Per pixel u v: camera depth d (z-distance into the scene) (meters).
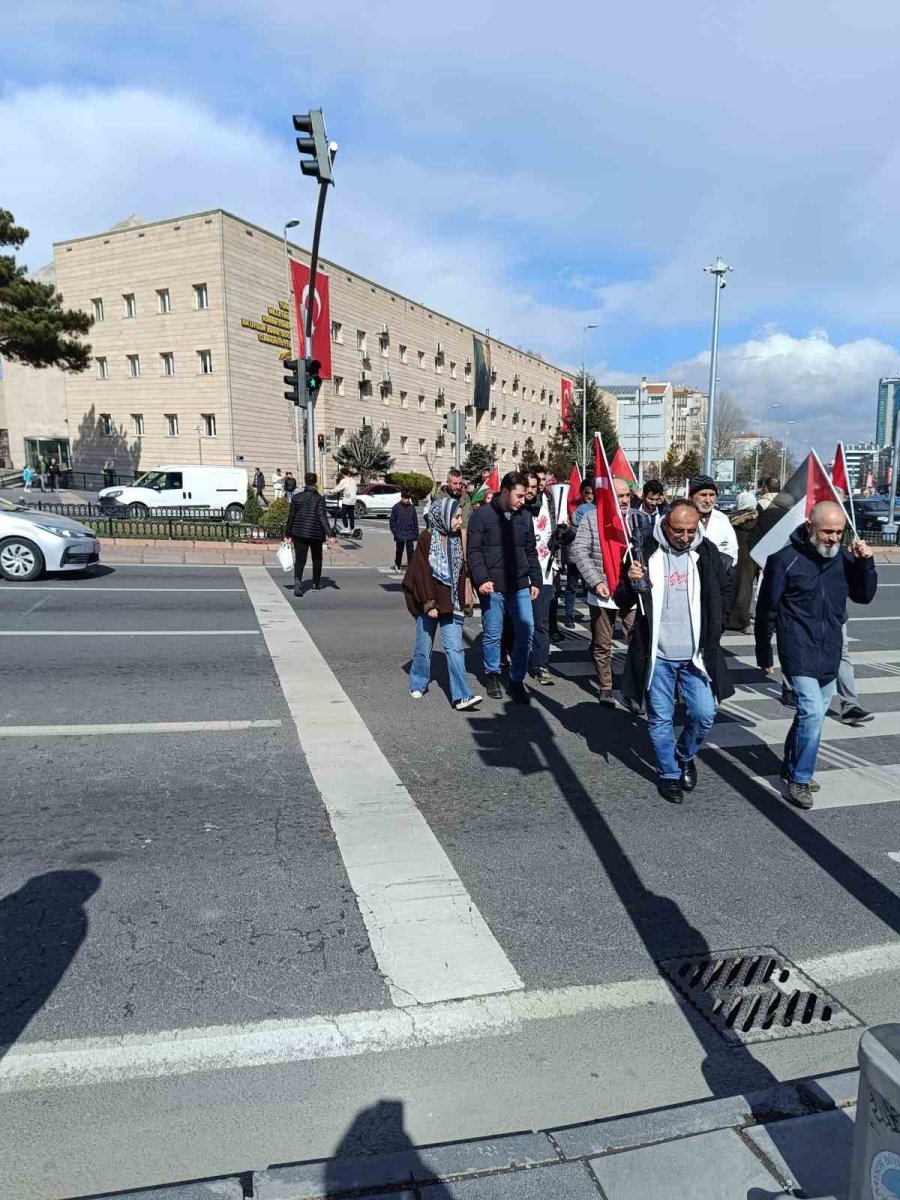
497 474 11.51
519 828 4.11
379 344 47.91
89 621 9.16
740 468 96.81
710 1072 2.46
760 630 4.55
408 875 3.58
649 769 5.04
